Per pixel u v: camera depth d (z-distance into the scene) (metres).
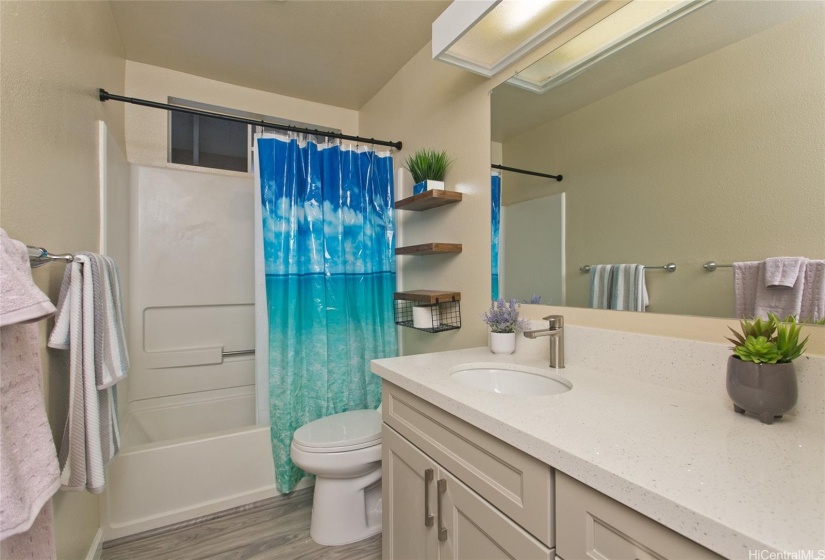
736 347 0.83
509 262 1.57
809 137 0.80
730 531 0.48
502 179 1.59
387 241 2.26
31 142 0.97
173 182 2.46
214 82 2.54
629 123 1.15
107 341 1.16
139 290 2.36
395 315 2.26
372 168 2.25
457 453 1.00
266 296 2.03
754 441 0.71
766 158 0.87
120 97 1.70
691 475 0.59
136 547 1.62
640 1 1.10
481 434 0.91
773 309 0.86
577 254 1.31
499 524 0.85
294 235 2.05
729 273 0.93
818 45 0.79
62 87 1.19
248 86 2.61
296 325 2.05
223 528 1.75
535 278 1.46
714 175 0.96
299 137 2.15
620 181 1.18
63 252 1.20
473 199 1.74
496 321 1.50
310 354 2.10
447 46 1.37
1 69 0.82
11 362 0.71
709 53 0.97
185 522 1.79
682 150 1.03
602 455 0.66
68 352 1.15
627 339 1.13
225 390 2.61
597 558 0.65
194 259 2.52
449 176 1.89
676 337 1.04
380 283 2.26
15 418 0.70
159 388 2.41
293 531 1.74
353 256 2.21
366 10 1.84
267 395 2.05
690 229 1.01
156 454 1.76
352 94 2.71
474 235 1.74
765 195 0.87
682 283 1.03
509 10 1.23
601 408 0.89
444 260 1.93
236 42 2.12
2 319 0.65
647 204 1.11
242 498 1.93
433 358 1.44
